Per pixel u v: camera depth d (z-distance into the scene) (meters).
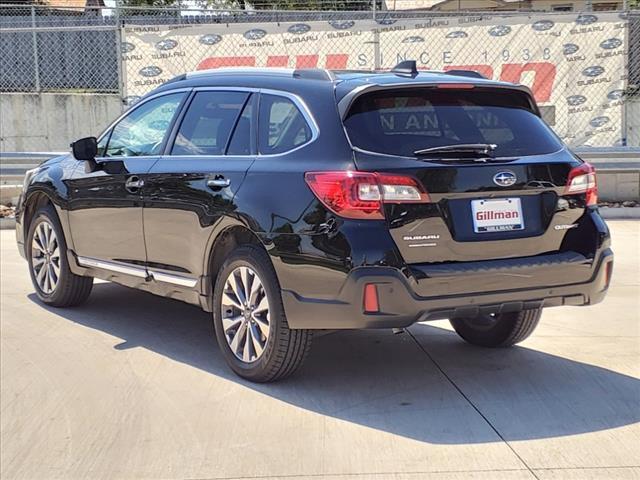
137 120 5.96
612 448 3.93
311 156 4.43
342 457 3.85
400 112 4.49
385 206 4.15
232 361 4.90
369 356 5.43
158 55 12.91
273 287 4.51
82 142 5.92
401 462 3.79
